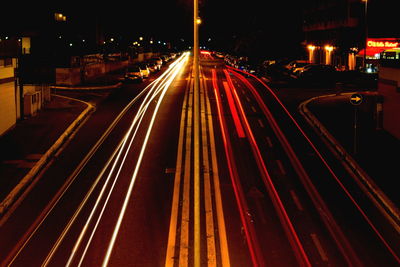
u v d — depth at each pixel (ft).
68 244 34.32
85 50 217.56
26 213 40.55
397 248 34.06
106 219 39.04
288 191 46.21
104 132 72.59
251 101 103.19
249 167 54.19
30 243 34.60
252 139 67.82
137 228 37.11
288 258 32.12
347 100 102.94
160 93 116.98
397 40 159.33
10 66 71.31
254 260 31.68
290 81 148.36
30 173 50.34
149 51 349.20
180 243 34.40
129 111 90.53
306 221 38.81
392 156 56.54
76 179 49.90
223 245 33.99
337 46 193.47
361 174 50.26
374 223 38.68
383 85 71.61
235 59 221.66
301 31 244.63
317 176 51.03
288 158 58.13
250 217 39.47
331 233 36.52
